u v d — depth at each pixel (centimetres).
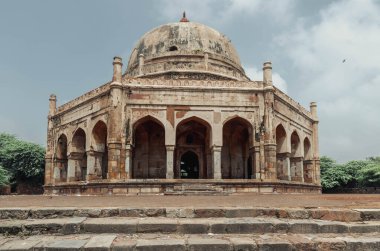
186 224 642
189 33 2639
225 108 2109
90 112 2272
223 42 2753
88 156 2231
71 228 638
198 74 2406
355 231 651
